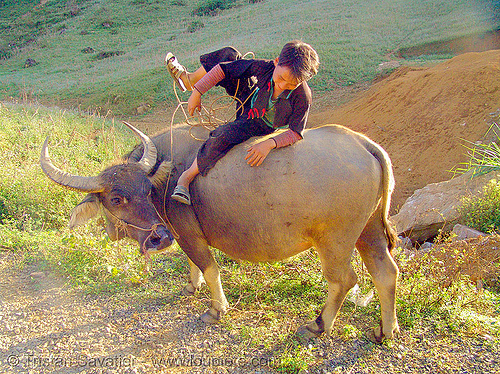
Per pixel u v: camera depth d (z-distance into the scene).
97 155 8.37
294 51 3.19
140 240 3.62
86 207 3.76
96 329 3.95
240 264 4.97
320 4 36.03
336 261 3.59
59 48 36.47
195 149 4.04
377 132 12.48
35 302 4.36
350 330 3.85
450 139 10.29
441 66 14.12
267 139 3.44
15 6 51.19
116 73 26.94
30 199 6.36
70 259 5.03
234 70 3.62
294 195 3.42
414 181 9.93
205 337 3.86
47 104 22.44
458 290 4.35
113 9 45.62
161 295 4.57
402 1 33.09
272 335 3.86
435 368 3.43
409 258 4.98
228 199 3.60
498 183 6.50
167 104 20.69
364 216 3.52
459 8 28.95
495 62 11.55
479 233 5.66
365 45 24.23
